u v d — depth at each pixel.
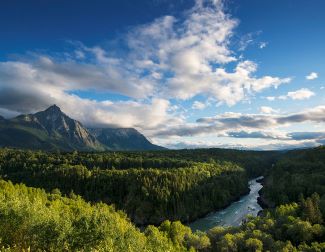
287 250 99.56
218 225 159.88
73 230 69.75
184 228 123.81
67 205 132.75
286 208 145.38
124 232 80.81
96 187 196.62
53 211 94.81
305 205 138.38
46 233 66.25
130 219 172.50
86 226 71.75
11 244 61.44
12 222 67.75
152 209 175.75
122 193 190.00
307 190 176.62
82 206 137.12
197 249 112.44
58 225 68.31
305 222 119.00
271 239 110.44
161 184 188.38
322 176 188.88
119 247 66.62
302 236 116.19
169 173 199.12
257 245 104.44
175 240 111.38
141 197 180.75
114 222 84.88
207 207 185.25
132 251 68.06
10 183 149.38
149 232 117.75
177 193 180.25
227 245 106.94
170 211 174.62
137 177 193.88
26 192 140.50
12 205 75.81
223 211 186.38
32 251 60.97
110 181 197.00
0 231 64.44
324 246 103.12
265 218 133.62
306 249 104.50
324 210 137.75
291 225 120.69
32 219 70.81
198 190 193.62
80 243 66.50
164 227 125.81
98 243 66.62
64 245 64.25
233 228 126.38
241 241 110.19
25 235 65.50
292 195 180.00
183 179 194.88
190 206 178.88
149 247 78.44
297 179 194.12
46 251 63.16
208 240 114.62
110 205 175.38
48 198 148.62
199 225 162.38
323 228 120.00
